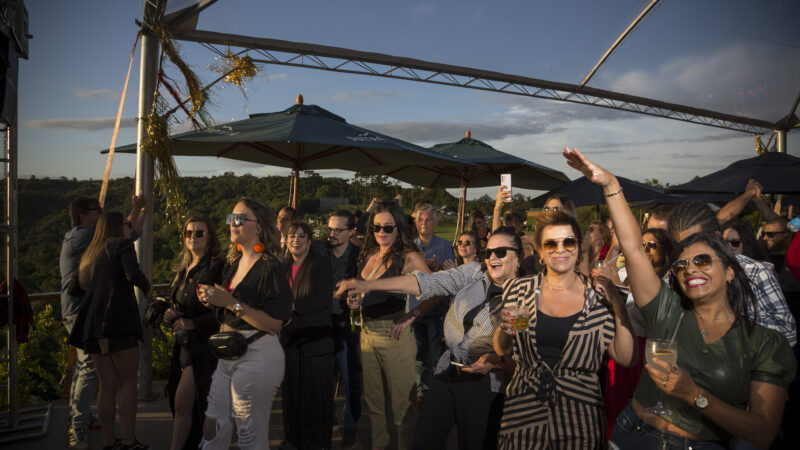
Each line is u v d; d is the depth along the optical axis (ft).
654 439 6.53
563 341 7.25
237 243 10.46
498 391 9.01
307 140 17.13
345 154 23.44
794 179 18.53
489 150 31.01
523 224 19.98
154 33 15.85
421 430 9.30
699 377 6.24
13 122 13.87
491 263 9.14
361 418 15.56
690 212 9.37
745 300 6.18
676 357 5.87
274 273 9.99
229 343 9.35
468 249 15.99
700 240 6.44
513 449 7.57
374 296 11.63
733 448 6.20
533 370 7.56
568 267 7.45
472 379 9.02
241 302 9.51
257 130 18.62
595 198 24.27
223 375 9.96
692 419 6.28
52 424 14.74
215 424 9.89
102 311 11.86
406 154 20.99
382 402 11.88
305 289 11.93
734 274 6.25
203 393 11.37
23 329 14.48
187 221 11.89
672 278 6.87
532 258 15.74
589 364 7.25
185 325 11.35
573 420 7.18
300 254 12.88
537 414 7.38
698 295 6.24
